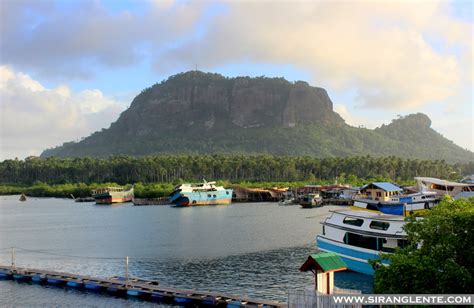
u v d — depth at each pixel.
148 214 173.25
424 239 37.31
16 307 55.88
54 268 78.38
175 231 120.38
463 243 34.59
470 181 187.00
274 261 79.50
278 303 50.94
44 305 56.31
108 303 56.38
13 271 69.06
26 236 117.69
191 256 85.31
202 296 54.88
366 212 72.44
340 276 66.25
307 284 64.31
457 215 35.72
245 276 69.56
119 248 96.19
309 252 86.94
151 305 55.28
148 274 72.25
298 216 154.38
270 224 131.38
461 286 32.00
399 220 63.66
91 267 78.44
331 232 71.31
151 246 97.56
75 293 60.75
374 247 65.69
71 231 126.00
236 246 94.69
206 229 123.00
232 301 52.53
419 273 32.69
